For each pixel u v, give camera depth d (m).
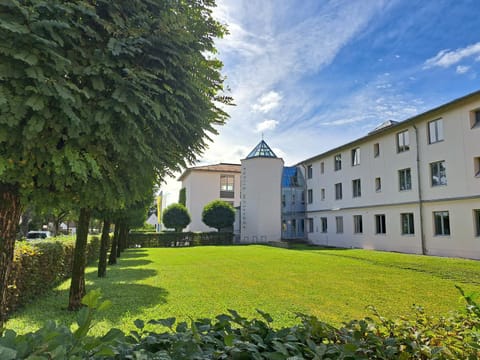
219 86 3.94
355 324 2.18
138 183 3.40
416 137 17.39
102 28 2.84
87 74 2.58
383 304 6.24
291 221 28.80
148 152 2.95
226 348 1.67
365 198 21.34
